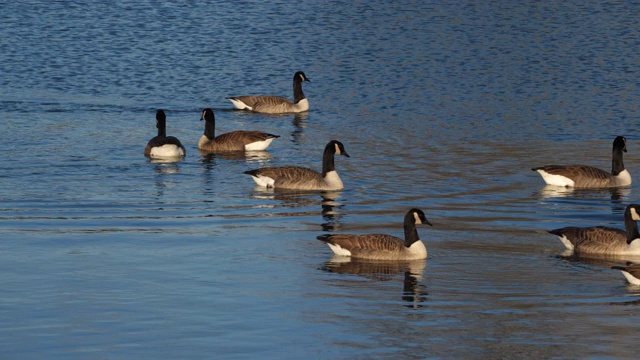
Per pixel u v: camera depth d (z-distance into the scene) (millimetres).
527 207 35438
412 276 28203
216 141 43844
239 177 39125
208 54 63625
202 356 22953
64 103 51844
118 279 27625
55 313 25203
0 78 56938
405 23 72188
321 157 42812
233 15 74250
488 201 36094
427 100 53344
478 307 26000
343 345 23609
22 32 68438
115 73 58812
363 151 43594
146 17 73188
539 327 24766
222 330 24359
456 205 35562
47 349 23188
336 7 77375
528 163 41719
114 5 76875
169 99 53844
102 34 68188
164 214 33844
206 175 39312
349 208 34938
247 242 31031
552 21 72625
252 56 63281
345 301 26266
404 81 57344
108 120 48750
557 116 49938
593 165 41719
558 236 31766
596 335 24359
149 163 41031
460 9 76875
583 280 28094
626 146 44844
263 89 56375
